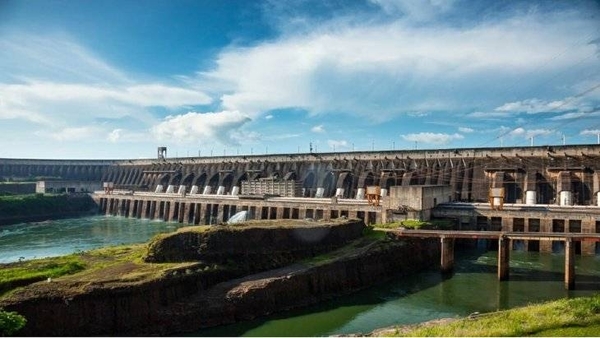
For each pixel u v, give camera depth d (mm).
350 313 49031
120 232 108688
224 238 54062
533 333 32625
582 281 59531
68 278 44281
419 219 81250
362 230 71688
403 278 63031
